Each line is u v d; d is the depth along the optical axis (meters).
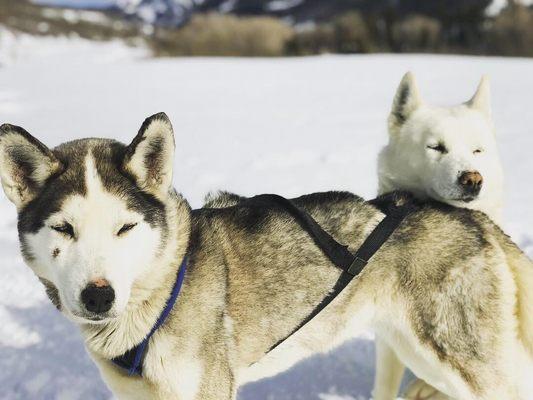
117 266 0.73
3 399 1.14
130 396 0.86
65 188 0.76
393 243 0.92
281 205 0.95
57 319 1.46
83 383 1.20
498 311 0.90
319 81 5.75
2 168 0.77
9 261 1.75
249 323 0.89
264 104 4.43
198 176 2.48
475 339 0.90
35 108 4.27
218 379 0.83
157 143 0.80
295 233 0.92
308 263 0.91
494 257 0.91
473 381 0.90
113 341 0.83
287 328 0.91
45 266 0.78
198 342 0.82
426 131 1.09
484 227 0.94
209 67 7.30
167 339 0.82
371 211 0.95
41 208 0.76
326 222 0.94
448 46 11.95
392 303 0.92
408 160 1.11
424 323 0.91
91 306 0.71
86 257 0.72
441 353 0.91
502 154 2.72
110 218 0.75
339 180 2.38
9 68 7.69
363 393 1.19
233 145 3.06
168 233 0.81
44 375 1.22
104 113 4.06
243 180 2.42
